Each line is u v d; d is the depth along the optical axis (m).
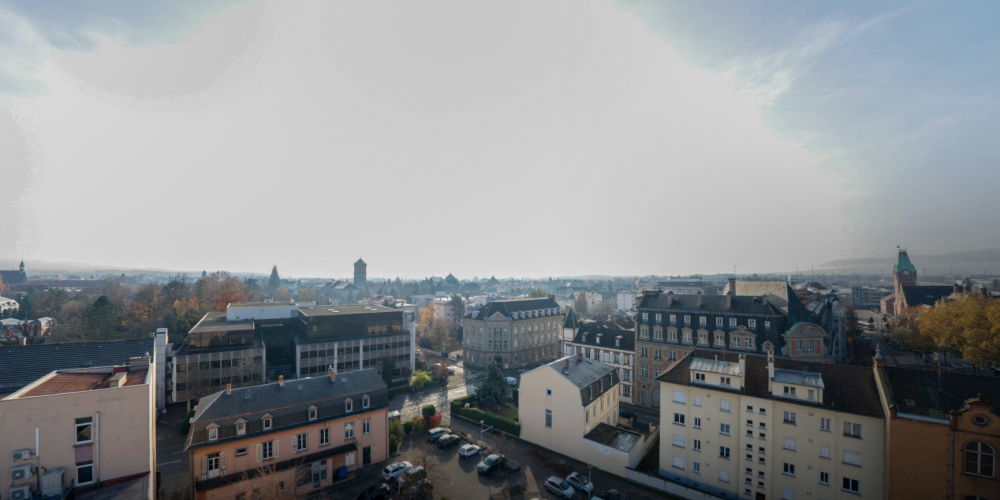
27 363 55.56
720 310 85.62
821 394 48.53
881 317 177.38
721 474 54.66
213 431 49.69
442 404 91.19
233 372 88.56
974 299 86.25
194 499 48.16
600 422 70.12
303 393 57.94
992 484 38.44
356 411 60.00
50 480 35.03
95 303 122.94
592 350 102.06
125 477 38.44
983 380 43.16
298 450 55.00
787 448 50.28
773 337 78.25
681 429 58.28
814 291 128.38
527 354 133.75
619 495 53.44
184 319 117.25
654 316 91.62
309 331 99.88
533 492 55.41
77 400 36.94
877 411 45.38
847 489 46.62
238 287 182.12
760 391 52.72
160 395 82.81
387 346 108.69
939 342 87.31
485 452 66.75
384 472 57.62
